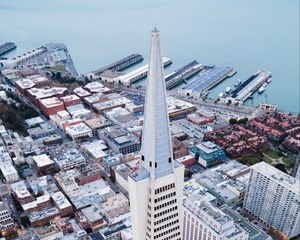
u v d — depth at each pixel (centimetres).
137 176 17262
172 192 17912
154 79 15875
